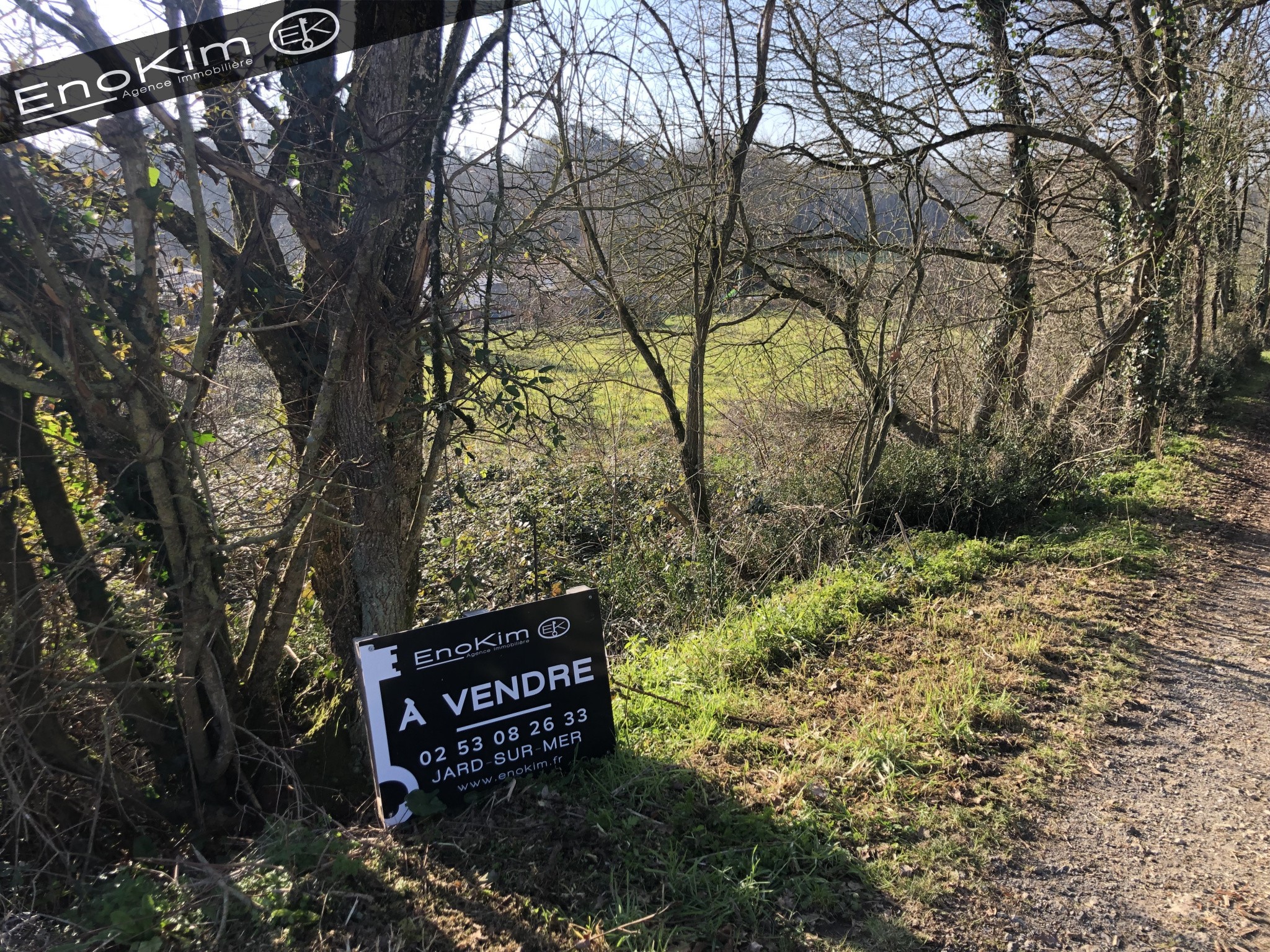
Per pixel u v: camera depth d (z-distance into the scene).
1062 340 13.27
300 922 2.84
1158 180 10.80
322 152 3.59
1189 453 12.28
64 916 2.91
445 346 4.06
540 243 5.03
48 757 3.19
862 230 8.98
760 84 7.78
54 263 2.86
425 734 3.60
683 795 3.78
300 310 3.88
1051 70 11.63
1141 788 4.13
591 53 5.69
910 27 9.11
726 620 6.31
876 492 9.19
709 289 8.31
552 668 3.84
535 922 2.95
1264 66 13.19
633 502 8.81
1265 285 26.95
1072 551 7.83
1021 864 3.50
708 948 2.89
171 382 3.61
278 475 4.20
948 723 4.55
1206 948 3.05
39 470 3.15
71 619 3.23
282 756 3.66
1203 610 6.55
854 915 3.12
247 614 4.31
